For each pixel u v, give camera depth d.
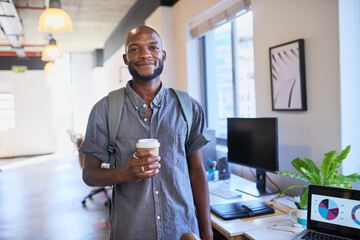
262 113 2.65
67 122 10.55
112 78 8.33
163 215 1.17
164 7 4.32
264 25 2.56
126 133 1.19
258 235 1.61
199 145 1.30
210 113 4.11
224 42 3.76
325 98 2.01
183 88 4.21
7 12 4.83
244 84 3.42
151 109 1.23
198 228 1.32
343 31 1.90
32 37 7.79
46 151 9.96
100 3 5.51
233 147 2.56
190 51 4.04
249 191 2.40
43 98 9.89
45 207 4.45
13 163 8.43
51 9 3.23
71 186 5.62
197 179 1.34
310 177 1.69
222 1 3.17
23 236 3.45
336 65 1.92
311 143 2.15
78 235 3.42
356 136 1.96
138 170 1.03
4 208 4.45
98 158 1.21
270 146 2.21
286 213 1.94
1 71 9.53
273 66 2.44
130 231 1.16
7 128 9.65
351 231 1.42
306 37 2.14
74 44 9.19
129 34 1.21
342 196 1.47
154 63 1.20
